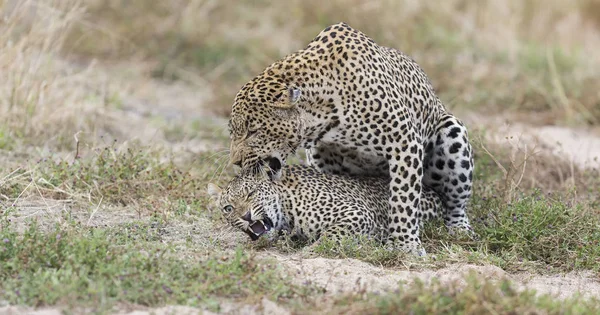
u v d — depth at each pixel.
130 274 8.34
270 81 10.02
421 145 10.66
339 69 10.14
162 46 22.70
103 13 23.44
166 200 11.52
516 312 7.84
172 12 23.61
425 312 7.77
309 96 10.06
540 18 24.69
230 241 10.42
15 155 13.52
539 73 20.83
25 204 11.26
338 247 9.97
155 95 19.97
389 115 10.25
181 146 14.54
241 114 10.01
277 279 8.73
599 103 19.02
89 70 17.12
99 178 12.00
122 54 22.23
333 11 22.75
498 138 15.82
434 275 9.51
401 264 9.99
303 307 8.08
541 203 11.11
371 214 10.77
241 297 8.40
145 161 12.67
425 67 20.94
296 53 10.35
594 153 16.38
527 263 10.14
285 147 10.17
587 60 22.41
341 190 10.74
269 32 22.75
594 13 26.34
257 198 10.12
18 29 16.33
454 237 10.97
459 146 11.24
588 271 10.18
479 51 22.23
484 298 7.98
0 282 8.36
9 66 14.76
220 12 23.78
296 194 10.50
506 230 10.78
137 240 9.91
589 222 11.10
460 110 18.94
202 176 12.73
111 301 7.94
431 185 11.66
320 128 10.25
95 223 10.65
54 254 8.73
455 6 24.17
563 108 19.06
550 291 9.05
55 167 12.20
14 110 14.48
